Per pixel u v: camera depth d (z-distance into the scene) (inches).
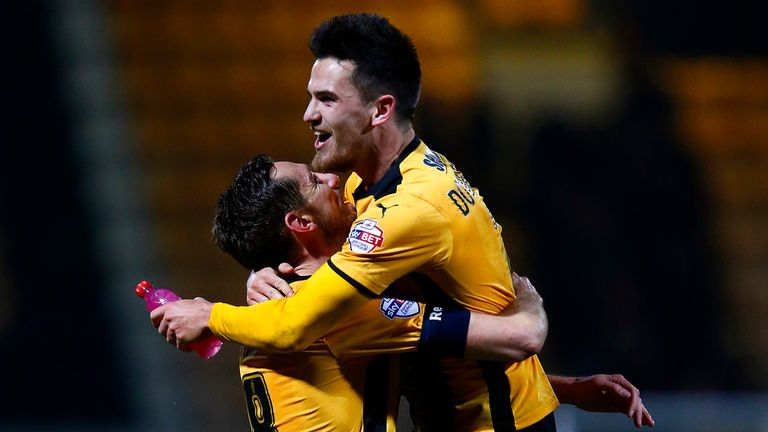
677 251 898.7
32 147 959.0
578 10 1040.8
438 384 307.9
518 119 986.1
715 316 904.9
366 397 298.5
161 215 969.5
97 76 996.6
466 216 294.5
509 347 291.6
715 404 488.1
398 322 290.2
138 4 1042.7
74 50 995.9
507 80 1014.4
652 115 946.7
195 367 888.9
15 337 898.7
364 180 310.8
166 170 989.8
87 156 969.5
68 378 895.7
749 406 478.0
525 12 1042.7
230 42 1045.2
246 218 300.4
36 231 929.5
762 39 1037.2
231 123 1015.6
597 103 981.8
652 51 1037.2
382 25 300.0
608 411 350.0
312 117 301.1
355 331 289.7
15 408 882.1
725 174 1021.8
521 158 944.3
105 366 903.1
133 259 945.5
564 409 459.2
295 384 294.2
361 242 279.6
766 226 998.4
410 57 303.1
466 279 298.2
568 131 928.3
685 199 915.4
